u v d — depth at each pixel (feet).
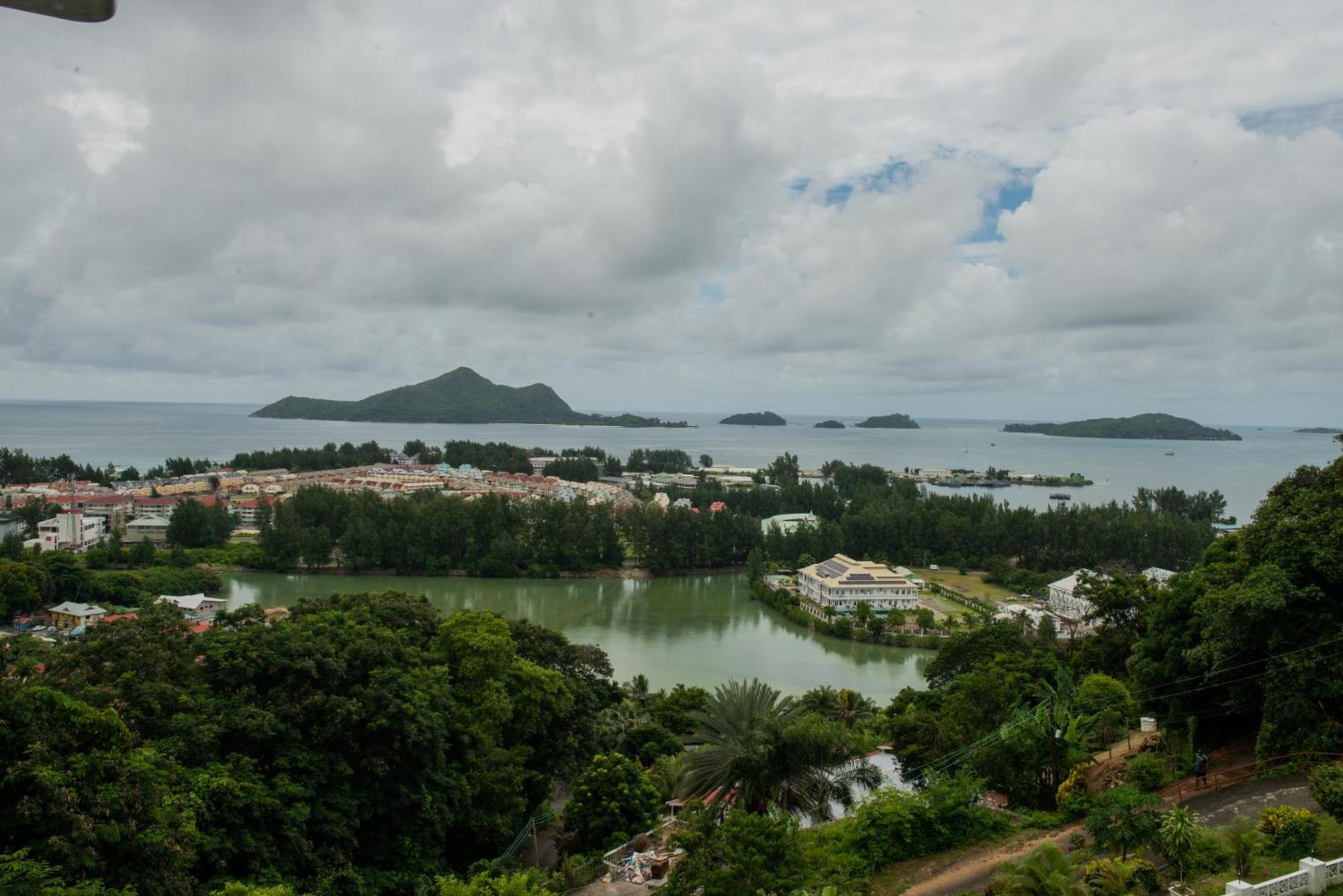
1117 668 214.28
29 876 81.61
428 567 524.93
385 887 130.72
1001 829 131.23
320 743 131.34
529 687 184.65
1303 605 141.49
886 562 582.76
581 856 145.28
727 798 129.18
